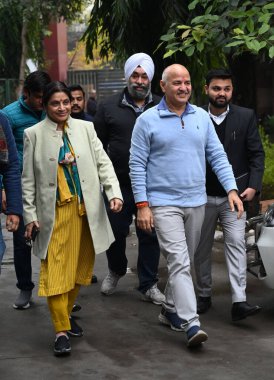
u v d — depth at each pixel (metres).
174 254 6.07
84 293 7.82
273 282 6.56
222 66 11.17
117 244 7.50
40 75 6.98
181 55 11.09
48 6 18.56
